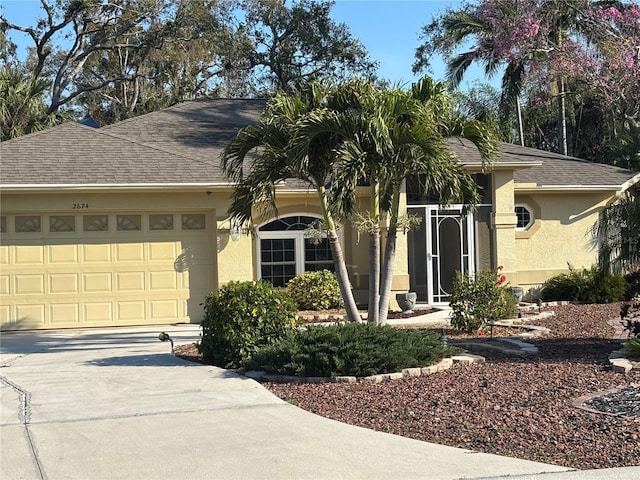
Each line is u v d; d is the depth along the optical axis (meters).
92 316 16.94
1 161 16.94
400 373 10.13
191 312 17.42
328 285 18.12
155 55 44.78
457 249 19.88
